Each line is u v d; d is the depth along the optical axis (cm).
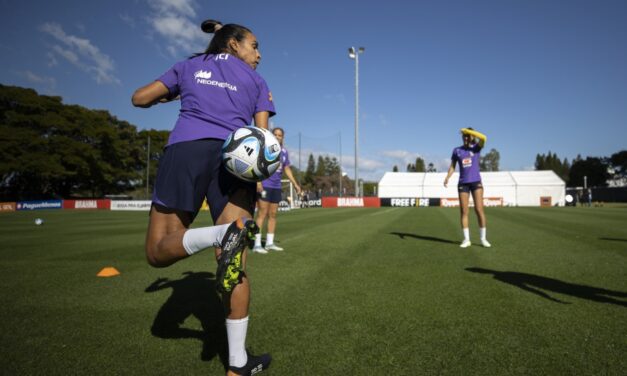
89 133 4156
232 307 168
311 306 284
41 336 230
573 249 561
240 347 170
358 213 1841
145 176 5175
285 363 188
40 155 3684
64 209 3139
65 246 664
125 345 216
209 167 188
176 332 236
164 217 188
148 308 286
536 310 268
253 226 148
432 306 281
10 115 3747
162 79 199
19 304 299
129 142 5009
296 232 860
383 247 600
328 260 483
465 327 236
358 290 330
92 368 187
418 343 212
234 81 198
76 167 3959
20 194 4019
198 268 450
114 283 371
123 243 707
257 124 208
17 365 190
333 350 204
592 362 186
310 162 8394
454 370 179
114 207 3086
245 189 193
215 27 234
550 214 1595
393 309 274
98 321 258
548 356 193
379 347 207
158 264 183
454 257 499
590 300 292
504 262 458
